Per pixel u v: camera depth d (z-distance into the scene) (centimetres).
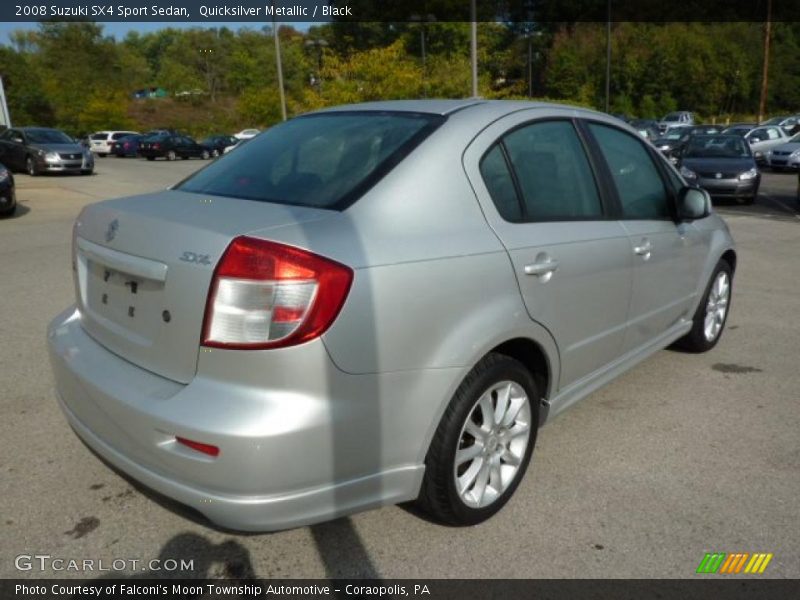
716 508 294
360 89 2014
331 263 218
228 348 215
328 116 322
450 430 253
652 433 364
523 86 2359
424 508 269
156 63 10206
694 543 270
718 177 1406
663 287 389
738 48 6078
